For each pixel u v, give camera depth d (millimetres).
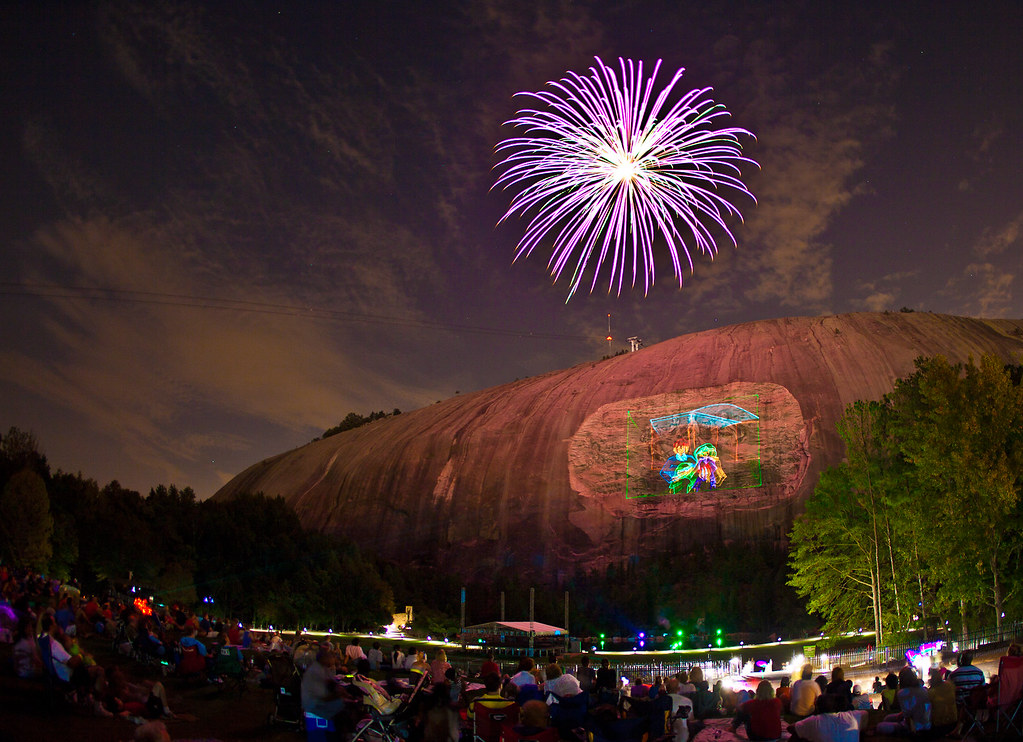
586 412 177750
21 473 65312
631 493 157375
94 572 81750
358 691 13805
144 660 23422
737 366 169250
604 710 13945
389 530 180875
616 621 115500
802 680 17688
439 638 102375
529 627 78188
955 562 34688
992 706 14555
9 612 22156
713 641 96562
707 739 16797
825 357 164625
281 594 92188
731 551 125500
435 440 193875
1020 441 34125
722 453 152500
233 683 21484
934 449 35969
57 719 14797
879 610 44875
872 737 15625
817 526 47875
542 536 160875
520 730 12375
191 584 88562
